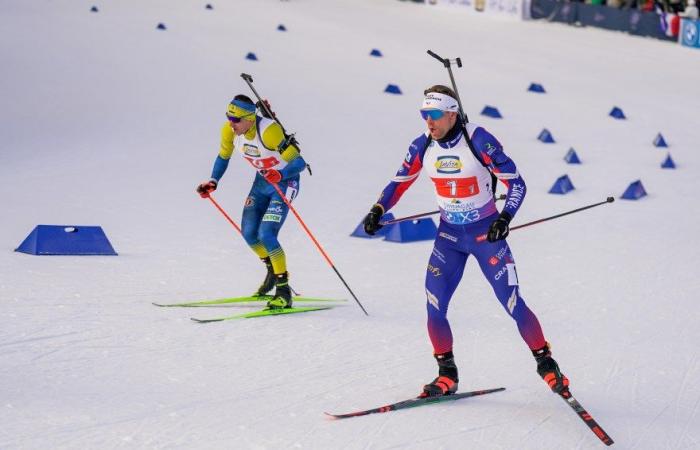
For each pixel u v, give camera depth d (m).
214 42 55.53
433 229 24.16
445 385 13.40
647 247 23.50
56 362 14.14
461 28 66.56
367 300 18.55
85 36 54.16
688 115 42.53
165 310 17.08
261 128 16.83
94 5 66.12
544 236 24.28
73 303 17.12
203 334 15.85
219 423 12.22
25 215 24.03
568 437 12.48
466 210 13.06
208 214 25.33
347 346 15.66
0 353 14.37
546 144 36.84
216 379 13.82
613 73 51.41
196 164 31.28
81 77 43.84
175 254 21.28
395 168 32.31
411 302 18.55
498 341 16.28
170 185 28.36
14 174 28.75
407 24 67.75
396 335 16.39
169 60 49.34
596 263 21.83
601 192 29.97
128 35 55.62
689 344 16.52
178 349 15.03
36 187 27.25
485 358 15.39
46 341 15.02
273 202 17.52
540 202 28.31
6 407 12.29
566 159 33.88
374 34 62.38
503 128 39.12
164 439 11.63
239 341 15.60
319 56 53.66
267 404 12.98
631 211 27.59
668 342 16.59
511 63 53.59
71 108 38.34
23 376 13.48
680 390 14.37
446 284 13.41
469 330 16.84
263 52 53.66
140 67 47.03
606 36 64.00
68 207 25.14
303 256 21.78
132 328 15.94
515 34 64.19
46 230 20.80
